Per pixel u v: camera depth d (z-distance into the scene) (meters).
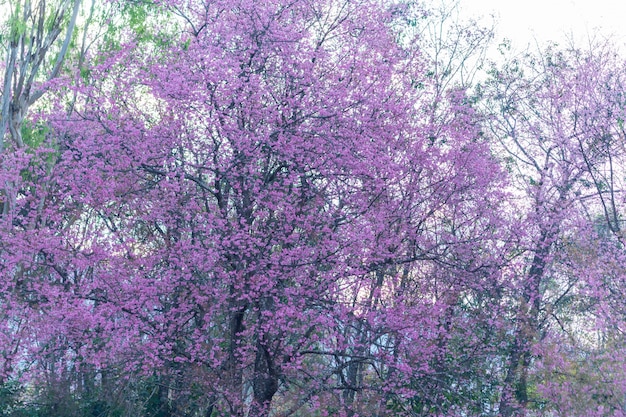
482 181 19.55
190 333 16.80
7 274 16.27
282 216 16.52
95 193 16.38
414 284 19.20
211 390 16.22
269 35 15.97
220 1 16.11
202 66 15.94
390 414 17.41
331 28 17.95
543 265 21.48
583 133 22.81
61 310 14.97
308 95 16.53
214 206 17.05
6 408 18.64
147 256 16.69
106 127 15.77
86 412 19.23
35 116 16.78
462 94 21.58
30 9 18.80
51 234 16.84
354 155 16.28
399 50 19.39
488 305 20.17
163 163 16.31
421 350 16.91
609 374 15.98
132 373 16.91
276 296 15.76
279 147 15.75
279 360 16.44
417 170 19.03
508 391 19.17
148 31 18.00
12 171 16.88
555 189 23.16
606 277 18.22
